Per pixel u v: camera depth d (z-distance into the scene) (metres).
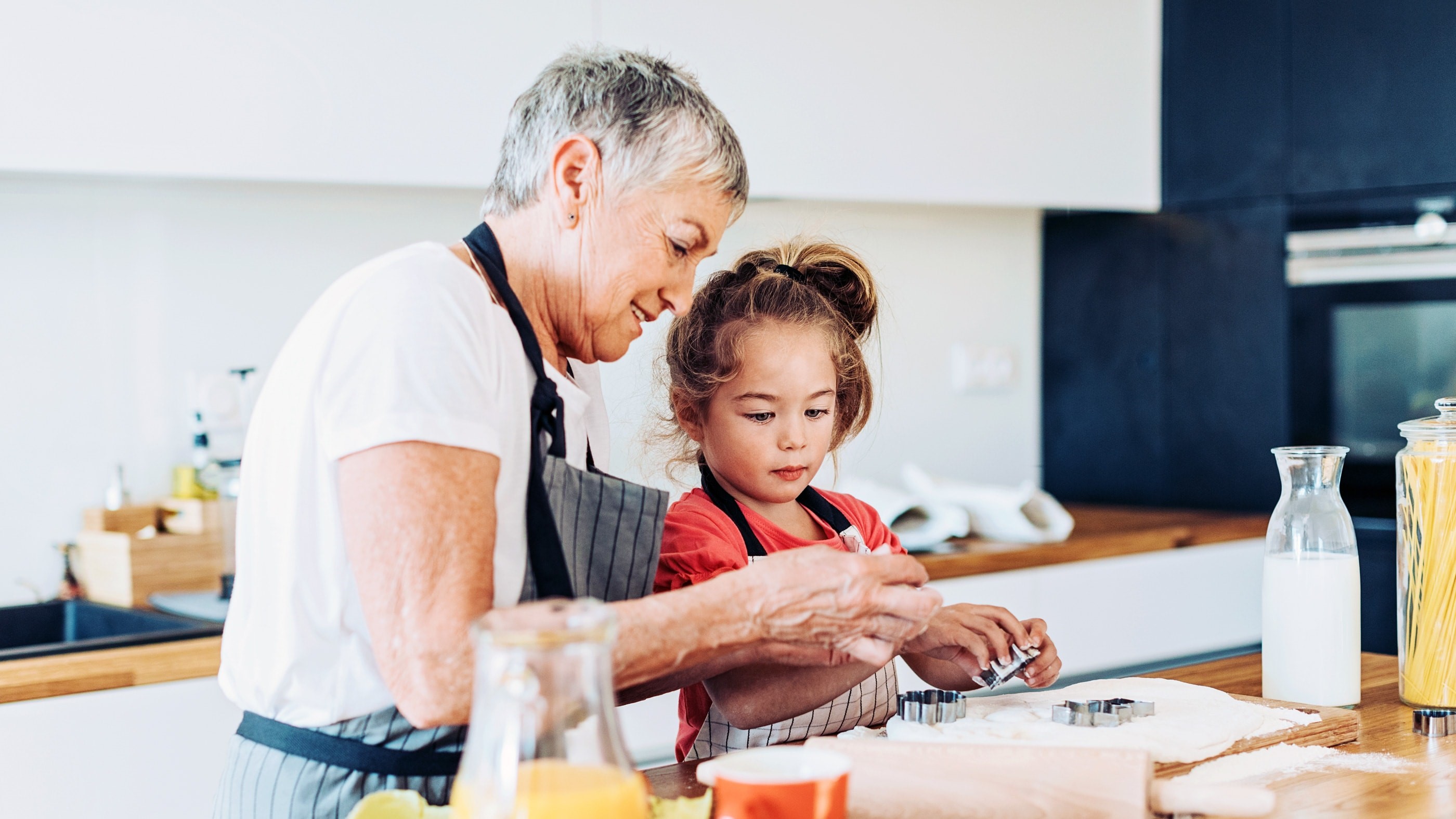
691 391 1.24
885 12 2.38
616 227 0.93
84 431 2.00
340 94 1.88
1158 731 0.93
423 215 2.27
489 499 0.79
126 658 1.55
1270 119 2.65
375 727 0.89
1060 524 2.32
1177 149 2.79
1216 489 2.80
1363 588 2.43
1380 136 2.50
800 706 1.06
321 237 2.18
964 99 2.49
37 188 1.95
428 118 1.95
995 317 2.97
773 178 2.27
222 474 2.01
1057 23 2.62
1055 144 2.63
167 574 1.94
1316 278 2.64
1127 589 2.38
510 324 0.91
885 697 1.21
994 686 1.11
